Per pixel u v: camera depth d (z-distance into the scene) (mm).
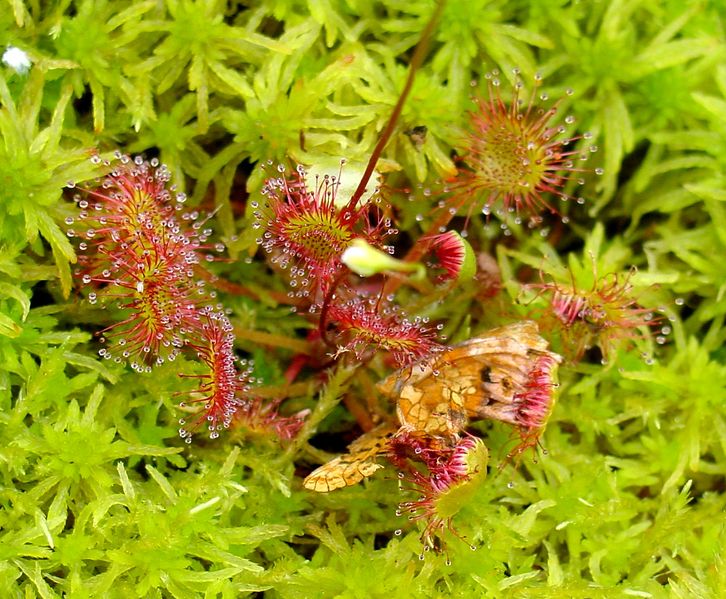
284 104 221
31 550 209
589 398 228
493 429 224
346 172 216
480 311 234
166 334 216
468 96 229
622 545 222
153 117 221
